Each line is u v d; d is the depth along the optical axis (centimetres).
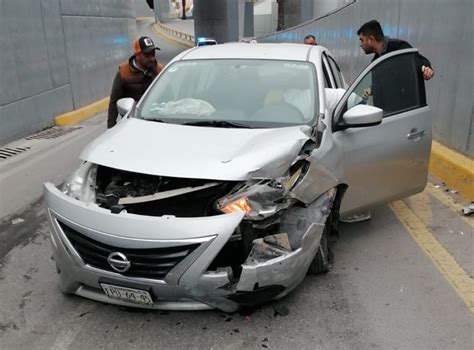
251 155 320
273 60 454
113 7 1512
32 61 942
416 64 468
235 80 434
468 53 600
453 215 506
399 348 301
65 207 306
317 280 378
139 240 282
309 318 329
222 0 2717
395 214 511
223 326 321
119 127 388
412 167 462
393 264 405
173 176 304
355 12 1321
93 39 1309
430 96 720
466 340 308
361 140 409
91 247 296
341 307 343
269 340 307
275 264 296
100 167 345
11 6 860
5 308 344
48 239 461
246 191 302
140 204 315
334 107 402
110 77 1477
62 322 327
